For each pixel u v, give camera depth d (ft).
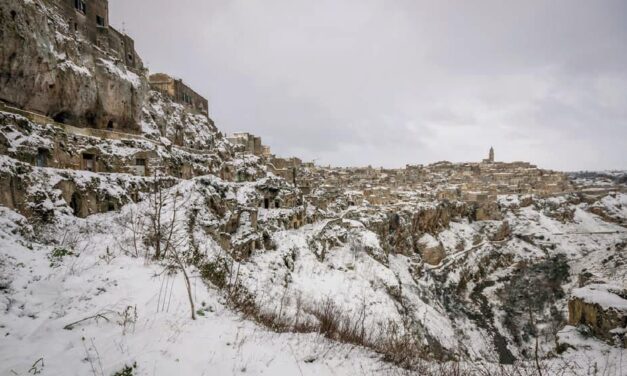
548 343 146.30
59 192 58.39
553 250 262.26
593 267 199.31
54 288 28.50
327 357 28.02
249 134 228.02
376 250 135.44
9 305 24.88
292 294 73.26
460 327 157.89
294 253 104.22
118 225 58.90
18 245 34.81
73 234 49.90
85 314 25.26
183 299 31.22
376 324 78.33
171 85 168.35
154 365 20.39
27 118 67.15
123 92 105.09
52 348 20.68
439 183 446.19
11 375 17.69
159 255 42.42
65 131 77.05
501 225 289.12
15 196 49.21
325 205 205.67
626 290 60.70
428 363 34.30
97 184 69.97
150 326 25.17
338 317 47.16
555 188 430.61
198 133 167.63
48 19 79.56
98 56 99.35
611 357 46.96
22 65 70.69
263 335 29.32
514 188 420.77
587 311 58.70
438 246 225.97
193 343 24.17
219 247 63.57
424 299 160.97
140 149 96.32
